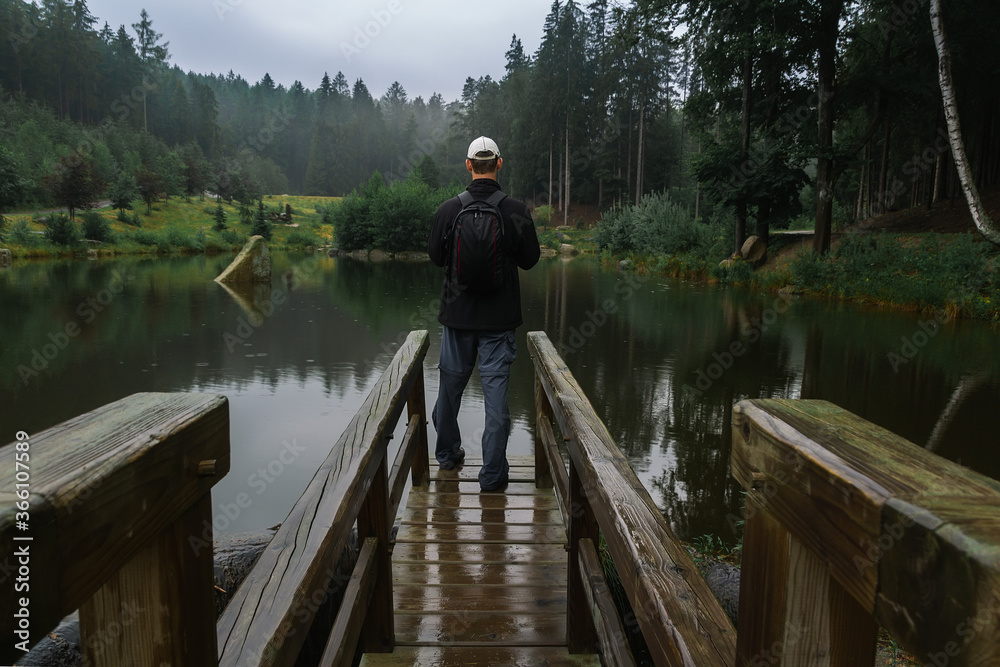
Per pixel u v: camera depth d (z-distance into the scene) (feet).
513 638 6.35
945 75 42.09
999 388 21.59
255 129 301.63
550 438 8.73
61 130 173.47
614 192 163.94
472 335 9.79
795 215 67.46
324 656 4.03
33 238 103.24
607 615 4.38
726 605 7.82
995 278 40.86
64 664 4.52
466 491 10.19
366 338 32.04
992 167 84.23
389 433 5.98
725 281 64.28
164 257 112.16
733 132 70.90
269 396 20.42
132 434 1.63
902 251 51.03
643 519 3.42
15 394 20.63
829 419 1.74
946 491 1.20
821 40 58.49
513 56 210.38
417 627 6.54
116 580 1.73
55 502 1.19
